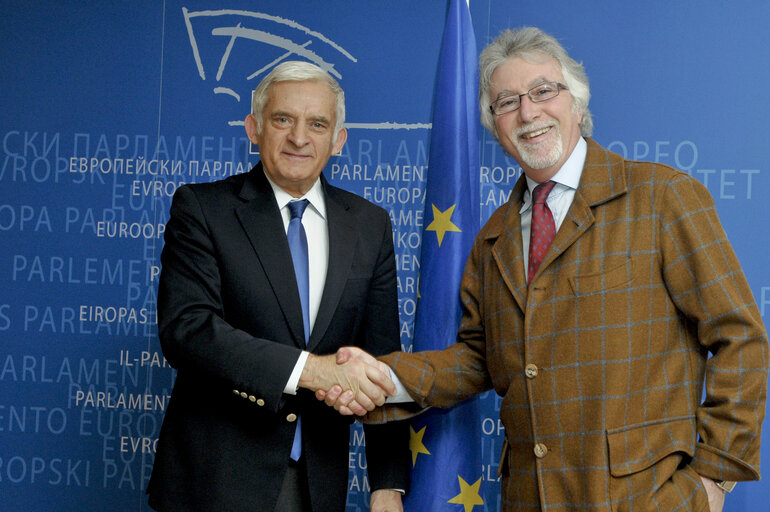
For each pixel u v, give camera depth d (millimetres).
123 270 2596
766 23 2402
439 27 2545
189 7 2619
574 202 1647
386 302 1957
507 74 1745
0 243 2625
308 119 1832
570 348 1571
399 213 2547
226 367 1676
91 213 2611
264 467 1723
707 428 1510
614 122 2461
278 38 2592
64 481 2578
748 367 1483
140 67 2625
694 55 2432
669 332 1560
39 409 2592
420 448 2146
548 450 1583
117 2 2637
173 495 1738
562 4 2486
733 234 2393
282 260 1791
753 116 2398
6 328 2613
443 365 1879
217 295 1781
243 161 2586
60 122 2633
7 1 2666
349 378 1722
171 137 2602
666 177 1587
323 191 1945
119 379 2578
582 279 1582
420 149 2541
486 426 2471
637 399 1521
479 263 1888
